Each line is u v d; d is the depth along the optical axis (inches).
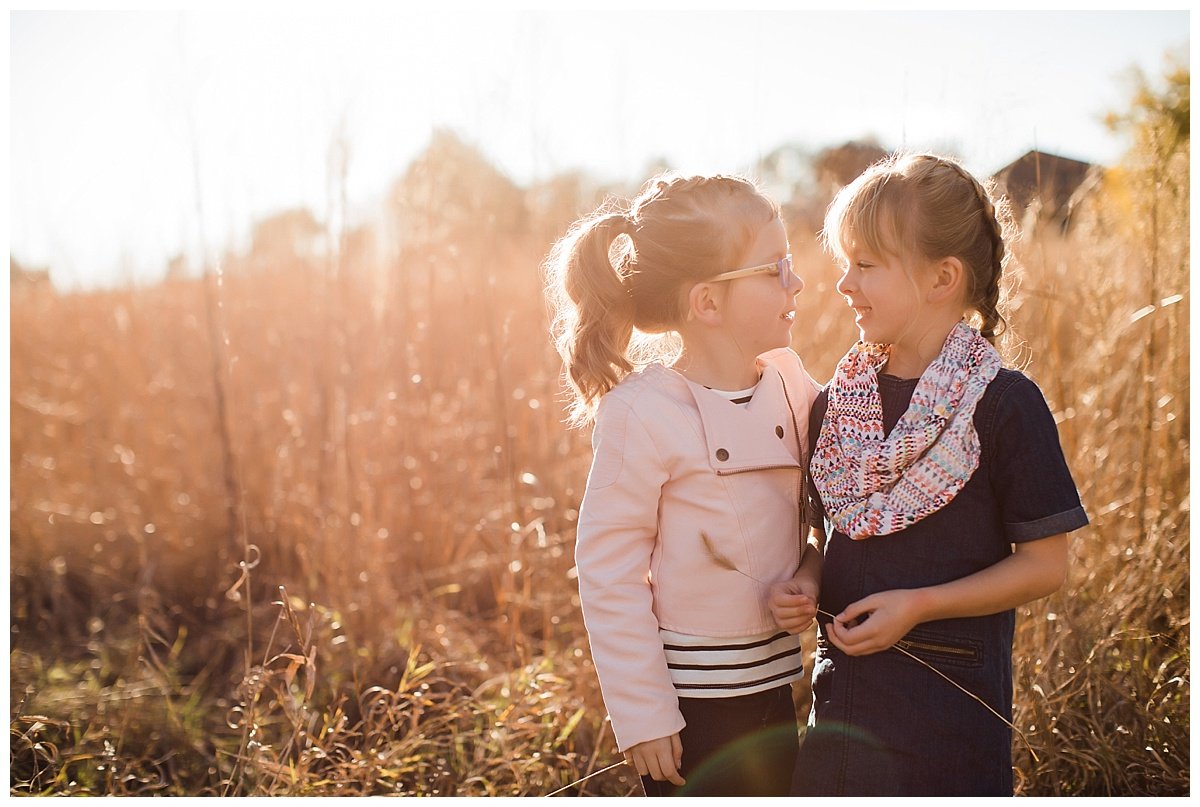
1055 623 81.0
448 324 142.9
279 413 140.5
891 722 50.4
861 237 52.0
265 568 120.9
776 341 56.7
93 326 163.6
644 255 57.2
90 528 130.4
